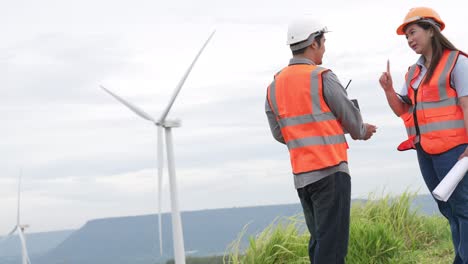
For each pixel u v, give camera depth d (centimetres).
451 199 420
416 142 438
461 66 405
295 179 434
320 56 440
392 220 810
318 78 418
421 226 807
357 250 675
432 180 438
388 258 677
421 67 431
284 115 434
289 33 438
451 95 411
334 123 420
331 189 416
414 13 420
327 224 418
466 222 418
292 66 436
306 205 442
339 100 414
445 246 715
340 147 421
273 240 660
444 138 413
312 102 420
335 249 418
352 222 732
